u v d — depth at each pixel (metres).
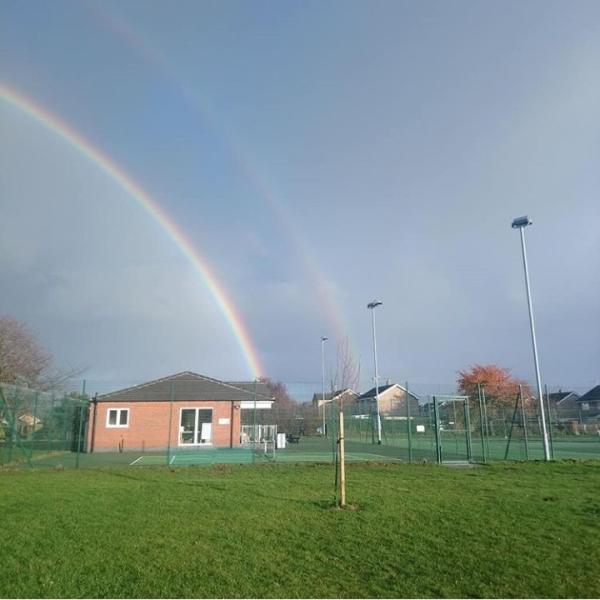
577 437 38.78
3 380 34.22
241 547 7.41
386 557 6.99
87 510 9.88
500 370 57.22
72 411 26.19
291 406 31.52
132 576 6.22
